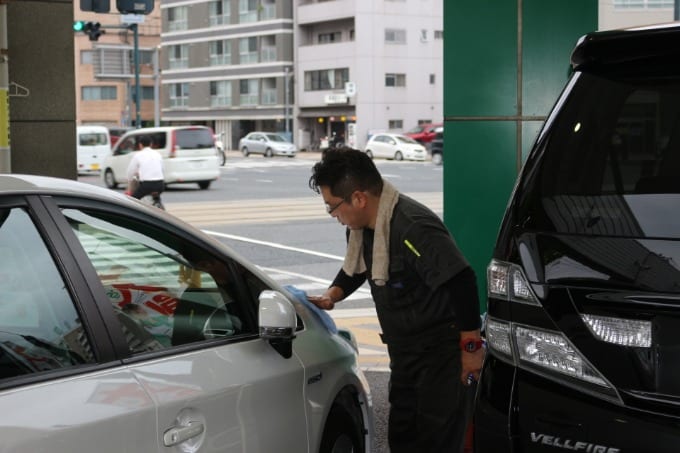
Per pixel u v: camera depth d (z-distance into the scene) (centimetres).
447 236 392
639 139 302
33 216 288
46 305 280
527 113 798
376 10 6919
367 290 1170
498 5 797
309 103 7294
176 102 8362
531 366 297
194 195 2802
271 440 343
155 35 8844
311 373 375
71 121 1038
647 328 273
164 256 334
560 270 291
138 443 282
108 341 290
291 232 1828
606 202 295
